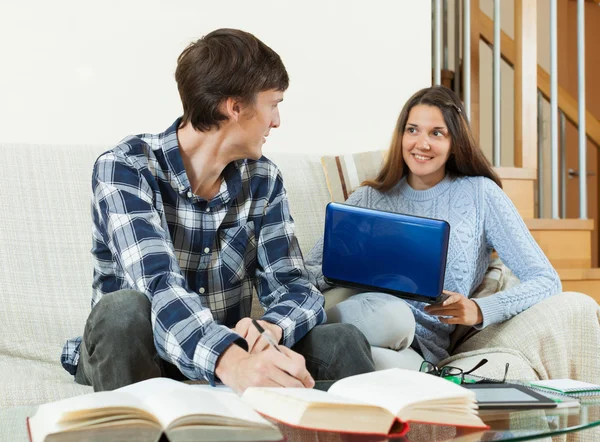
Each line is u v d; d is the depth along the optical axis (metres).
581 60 3.11
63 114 2.26
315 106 2.55
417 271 1.62
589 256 2.85
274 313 1.38
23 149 1.91
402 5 2.65
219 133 1.45
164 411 0.80
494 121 3.04
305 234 2.07
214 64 1.40
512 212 1.90
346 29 2.58
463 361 1.62
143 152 1.46
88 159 1.95
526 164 2.89
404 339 1.58
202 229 1.51
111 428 0.78
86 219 1.89
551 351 1.64
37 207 1.86
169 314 1.22
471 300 1.71
